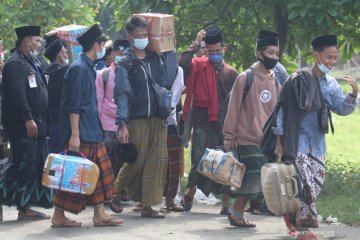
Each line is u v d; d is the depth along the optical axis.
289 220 17.58
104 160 18.91
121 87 19.64
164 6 27.14
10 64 19.33
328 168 28.09
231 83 21.92
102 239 17.53
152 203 20.31
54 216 18.98
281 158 17.30
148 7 27.02
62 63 21.95
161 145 20.28
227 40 29.12
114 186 19.19
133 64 19.97
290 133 16.69
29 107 19.48
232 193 19.41
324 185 25.09
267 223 20.09
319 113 16.94
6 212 21.75
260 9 27.50
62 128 18.66
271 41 18.69
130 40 20.02
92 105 18.66
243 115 18.86
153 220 20.27
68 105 18.42
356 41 27.89
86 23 34.59
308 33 25.77
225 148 19.06
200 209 22.72
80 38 18.62
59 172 18.19
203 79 21.78
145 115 19.95
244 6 27.36
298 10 25.19
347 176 26.88
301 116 16.86
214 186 21.59
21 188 19.62
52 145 21.97
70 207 18.62
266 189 16.81
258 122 18.69
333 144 43.78
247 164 18.81
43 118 19.83
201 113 21.80
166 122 20.36
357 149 40.94
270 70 19.17
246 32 29.48
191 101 21.89
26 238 17.66
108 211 22.00
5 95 19.48
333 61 16.88
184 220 20.34
